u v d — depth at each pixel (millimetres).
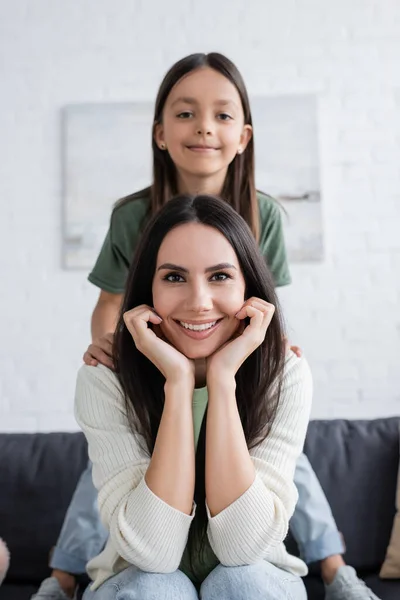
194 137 1723
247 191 1848
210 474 1178
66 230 3082
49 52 3158
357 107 3088
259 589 1115
